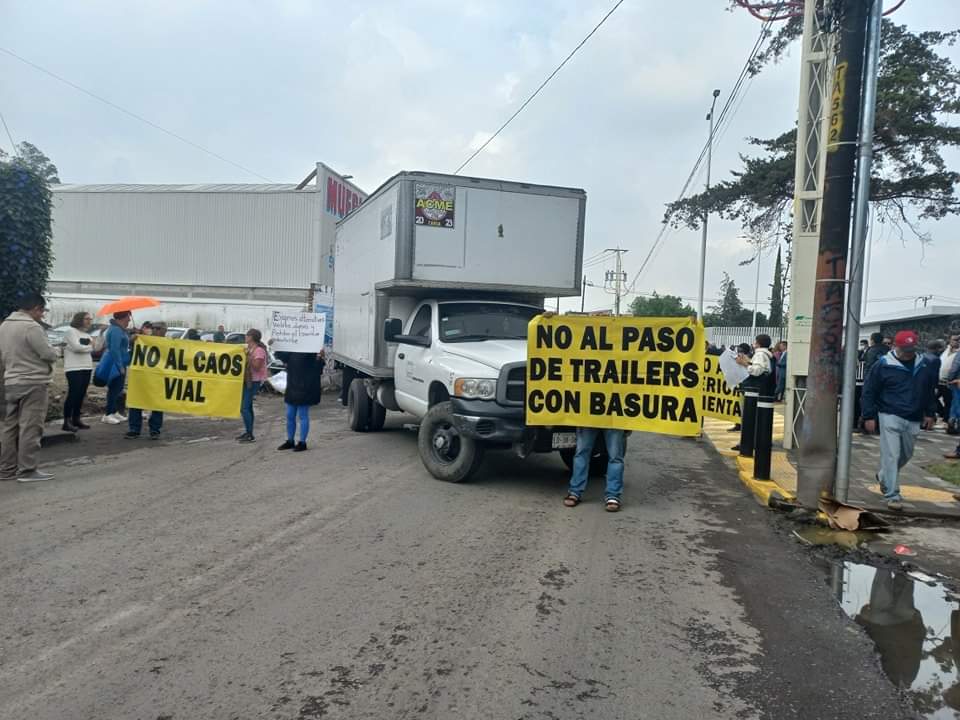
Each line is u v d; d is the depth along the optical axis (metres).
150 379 10.59
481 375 7.63
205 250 41.06
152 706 3.30
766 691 3.57
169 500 7.10
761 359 10.77
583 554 5.68
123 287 41.97
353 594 4.70
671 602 4.72
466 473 7.98
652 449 11.52
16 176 10.22
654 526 6.61
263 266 40.44
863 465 9.50
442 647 3.96
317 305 21.48
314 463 9.16
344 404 15.56
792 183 23.00
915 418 7.04
